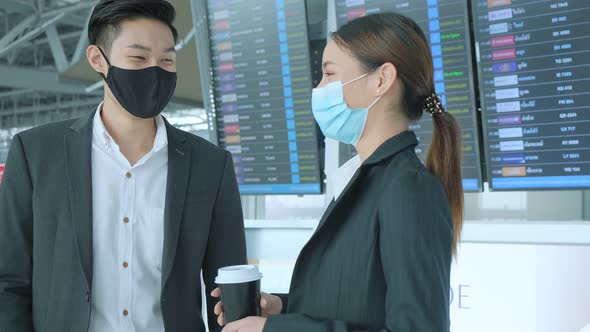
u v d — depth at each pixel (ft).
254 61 7.79
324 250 3.55
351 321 3.22
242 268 3.69
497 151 6.75
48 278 4.62
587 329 6.06
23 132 4.96
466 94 6.77
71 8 12.55
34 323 4.69
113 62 4.76
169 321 4.74
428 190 3.09
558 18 6.20
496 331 6.45
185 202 4.99
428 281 2.89
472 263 6.56
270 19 7.59
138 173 4.96
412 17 6.86
